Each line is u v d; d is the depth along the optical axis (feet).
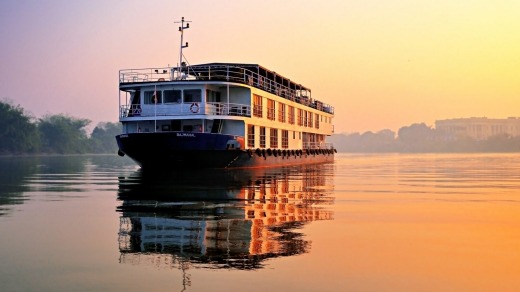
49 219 41.22
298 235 34.06
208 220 40.37
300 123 175.01
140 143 107.76
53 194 63.57
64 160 265.95
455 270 25.38
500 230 36.73
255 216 42.75
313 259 27.32
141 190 67.36
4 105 421.59
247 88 122.93
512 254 28.89
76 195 61.98
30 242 31.76
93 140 584.81
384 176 109.19
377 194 64.28
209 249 29.48
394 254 28.68
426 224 39.19
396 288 22.54
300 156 173.99
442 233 35.29
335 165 184.85
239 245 30.55
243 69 132.05
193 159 109.40
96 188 72.69
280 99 148.46
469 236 34.27
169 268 25.29
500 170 143.95
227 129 120.16
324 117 212.23
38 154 460.55
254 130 128.57
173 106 112.98
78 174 115.14
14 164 194.08
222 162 113.39
